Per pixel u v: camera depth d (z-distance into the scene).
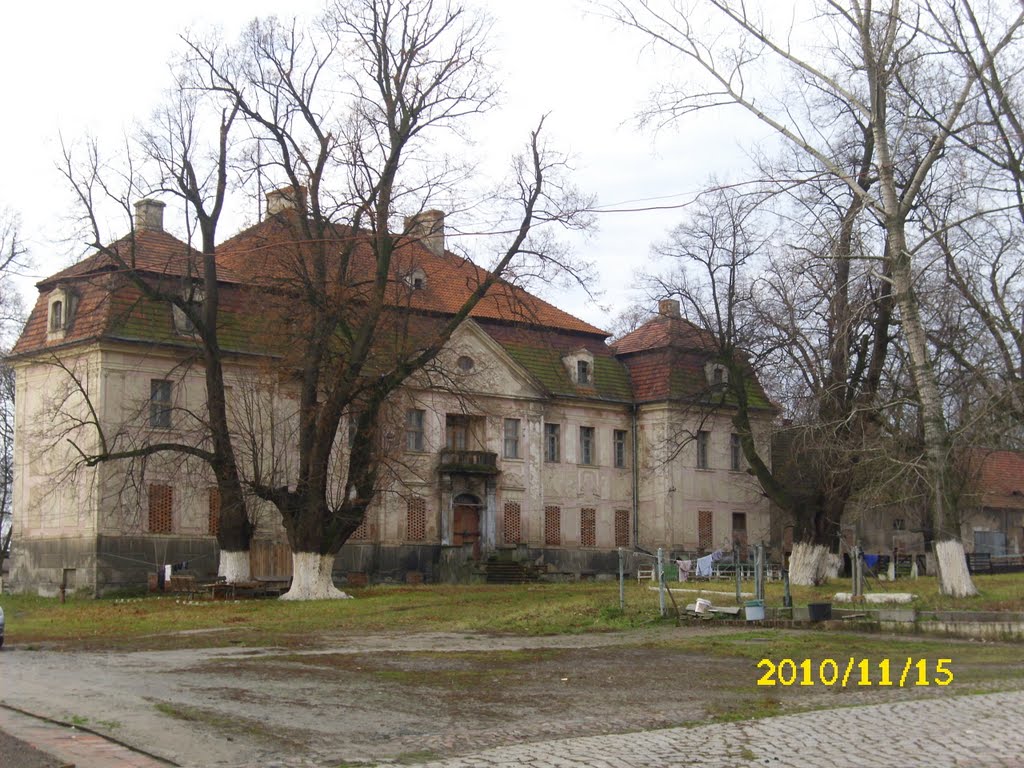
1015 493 69.88
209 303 41.06
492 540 58.41
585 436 63.72
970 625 23.31
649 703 14.34
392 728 12.40
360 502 39.62
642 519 64.50
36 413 48.50
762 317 40.16
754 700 14.59
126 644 24.39
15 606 41.94
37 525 49.50
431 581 56.03
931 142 29.72
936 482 28.66
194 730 12.05
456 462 56.75
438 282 58.91
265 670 18.16
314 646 23.42
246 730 12.12
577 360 63.31
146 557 47.38
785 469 47.09
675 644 22.83
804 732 11.80
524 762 10.36
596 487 63.34
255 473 40.97
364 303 39.53
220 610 34.97
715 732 11.89
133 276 40.41
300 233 39.34
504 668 18.58
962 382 31.70
